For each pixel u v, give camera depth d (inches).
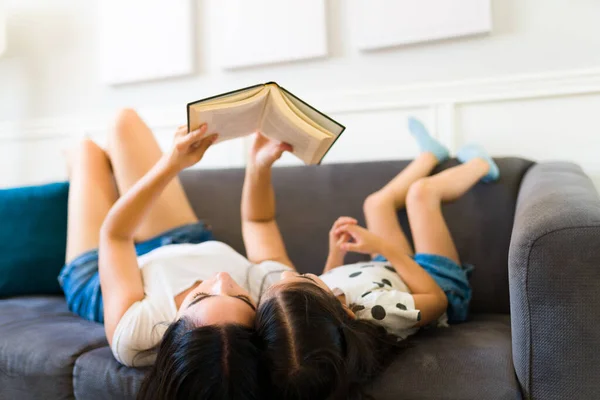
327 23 76.0
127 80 89.1
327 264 55.6
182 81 86.5
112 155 59.7
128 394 38.6
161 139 87.8
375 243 47.3
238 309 33.6
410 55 72.1
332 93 75.9
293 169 67.2
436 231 53.7
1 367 44.9
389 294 42.3
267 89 40.1
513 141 67.7
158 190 44.2
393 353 38.6
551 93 65.4
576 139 65.1
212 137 42.4
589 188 41.8
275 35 78.4
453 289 49.5
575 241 31.0
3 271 63.7
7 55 100.5
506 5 67.4
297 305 32.1
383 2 72.2
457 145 70.0
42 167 97.7
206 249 52.4
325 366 29.7
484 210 57.7
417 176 60.1
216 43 83.4
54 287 66.1
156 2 86.6
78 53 94.9
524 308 32.5
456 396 32.7
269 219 60.4
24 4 98.8
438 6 69.4
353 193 62.9
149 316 41.5
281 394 28.7
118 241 46.0
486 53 68.5
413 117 67.6
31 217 66.3
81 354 42.7
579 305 31.0
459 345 39.8
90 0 93.4
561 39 65.4
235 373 28.8
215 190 69.4
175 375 29.8
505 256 55.8
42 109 98.0
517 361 33.7
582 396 31.1
